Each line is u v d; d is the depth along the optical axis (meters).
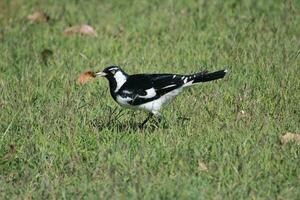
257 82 14.27
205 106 13.16
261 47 16.31
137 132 12.14
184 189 10.05
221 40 17.08
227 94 13.73
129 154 11.21
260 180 10.45
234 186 10.17
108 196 9.92
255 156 11.08
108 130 12.26
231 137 11.76
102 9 19.92
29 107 13.29
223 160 10.93
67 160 11.23
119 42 17.31
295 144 11.45
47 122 12.62
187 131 12.12
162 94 12.05
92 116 12.95
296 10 19.09
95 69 15.48
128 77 12.27
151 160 11.06
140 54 16.36
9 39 17.80
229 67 15.17
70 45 17.25
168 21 18.66
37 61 16.16
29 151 11.54
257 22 18.33
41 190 10.31
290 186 10.30
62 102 13.34
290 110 12.96
